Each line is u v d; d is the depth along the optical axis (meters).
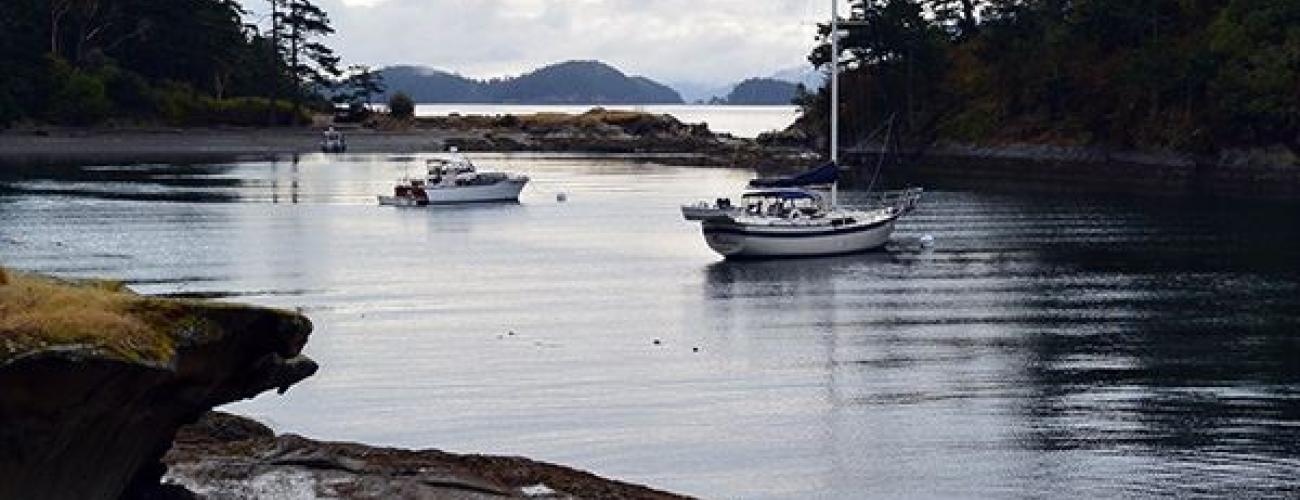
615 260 60.34
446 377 33.62
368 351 37.19
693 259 60.97
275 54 182.88
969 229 74.12
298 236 69.25
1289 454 26.33
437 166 94.06
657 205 89.44
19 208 80.62
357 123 172.88
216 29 168.50
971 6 181.62
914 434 28.03
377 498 17.86
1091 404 30.86
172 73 165.38
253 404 30.22
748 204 63.38
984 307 46.34
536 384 32.91
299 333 15.99
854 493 23.84
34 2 152.62
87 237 66.44
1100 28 149.25
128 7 162.38
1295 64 124.06
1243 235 69.38
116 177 108.38
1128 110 138.00
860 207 75.50
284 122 165.00
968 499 23.42
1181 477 24.72
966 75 164.50
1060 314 44.59
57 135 143.12
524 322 42.75
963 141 152.88
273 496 17.70
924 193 100.50
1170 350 37.75
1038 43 157.50
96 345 13.96
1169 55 137.75
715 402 31.03
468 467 19.78
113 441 15.16
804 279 54.12
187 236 67.88
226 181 106.75
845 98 163.50
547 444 27.08
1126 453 26.44
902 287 51.69
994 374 34.41
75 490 15.03
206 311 15.25
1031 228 74.44
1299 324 42.22
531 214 83.19
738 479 24.69
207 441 21.25
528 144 161.62
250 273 54.91
